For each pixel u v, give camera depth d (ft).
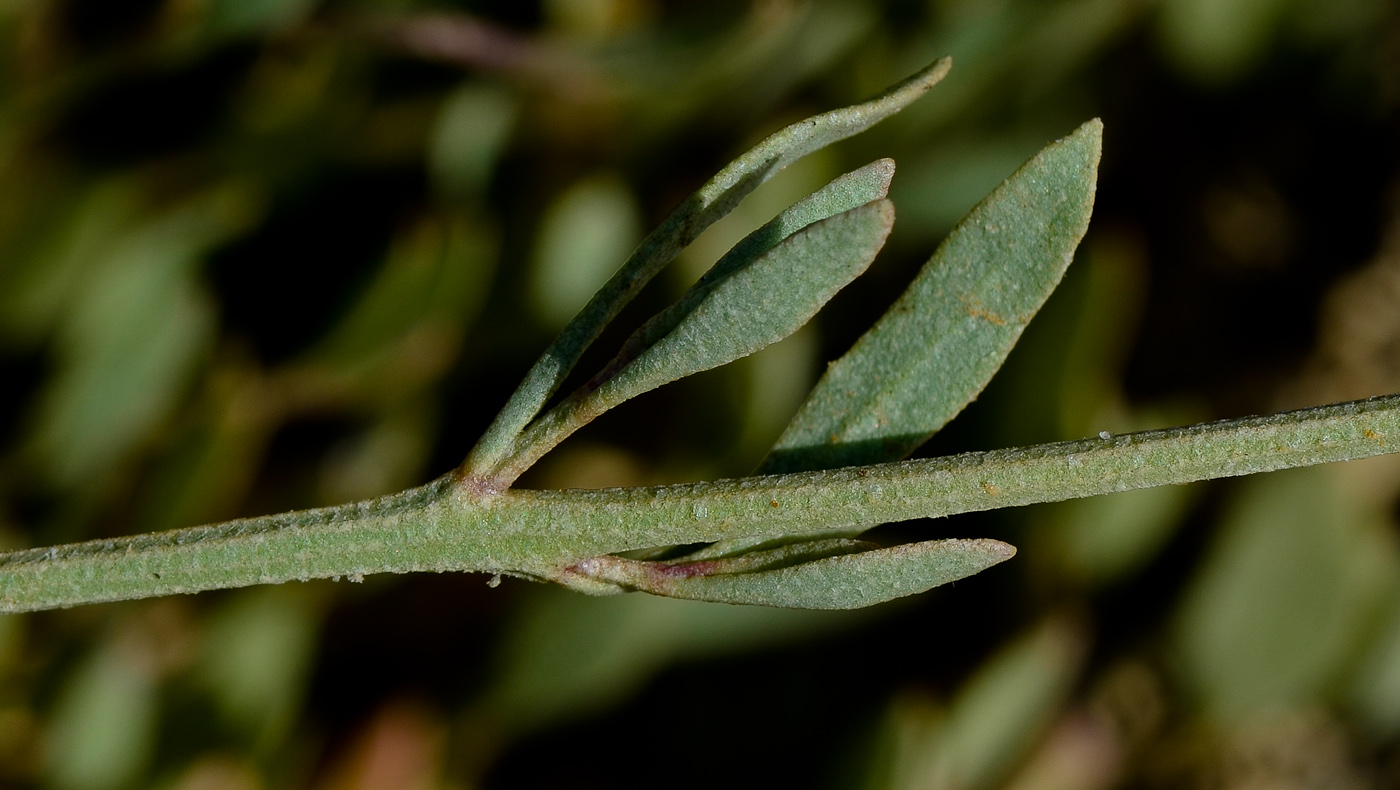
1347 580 0.99
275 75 1.01
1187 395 1.02
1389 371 1.00
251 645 0.99
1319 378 1.01
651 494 0.63
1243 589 0.99
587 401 0.63
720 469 0.95
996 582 0.98
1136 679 1.00
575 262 0.98
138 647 1.00
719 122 0.99
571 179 0.99
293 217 1.02
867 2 0.97
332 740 0.99
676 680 0.99
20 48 0.96
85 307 1.00
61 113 0.98
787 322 0.62
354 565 0.64
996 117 0.99
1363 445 0.62
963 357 0.66
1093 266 0.95
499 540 0.64
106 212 1.00
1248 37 0.99
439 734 0.98
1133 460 0.62
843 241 0.61
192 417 1.00
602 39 0.98
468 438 1.00
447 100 0.99
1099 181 1.03
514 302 0.98
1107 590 1.00
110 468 1.00
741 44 0.94
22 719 0.99
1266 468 0.62
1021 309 0.66
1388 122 1.00
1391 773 1.01
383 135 1.00
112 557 0.64
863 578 0.63
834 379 0.66
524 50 0.97
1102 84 1.01
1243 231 1.02
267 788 0.97
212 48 0.97
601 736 0.99
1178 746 1.00
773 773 0.96
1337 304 1.00
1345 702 1.00
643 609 0.95
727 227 0.96
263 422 1.00
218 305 1.01
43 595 0.64
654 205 1.00
